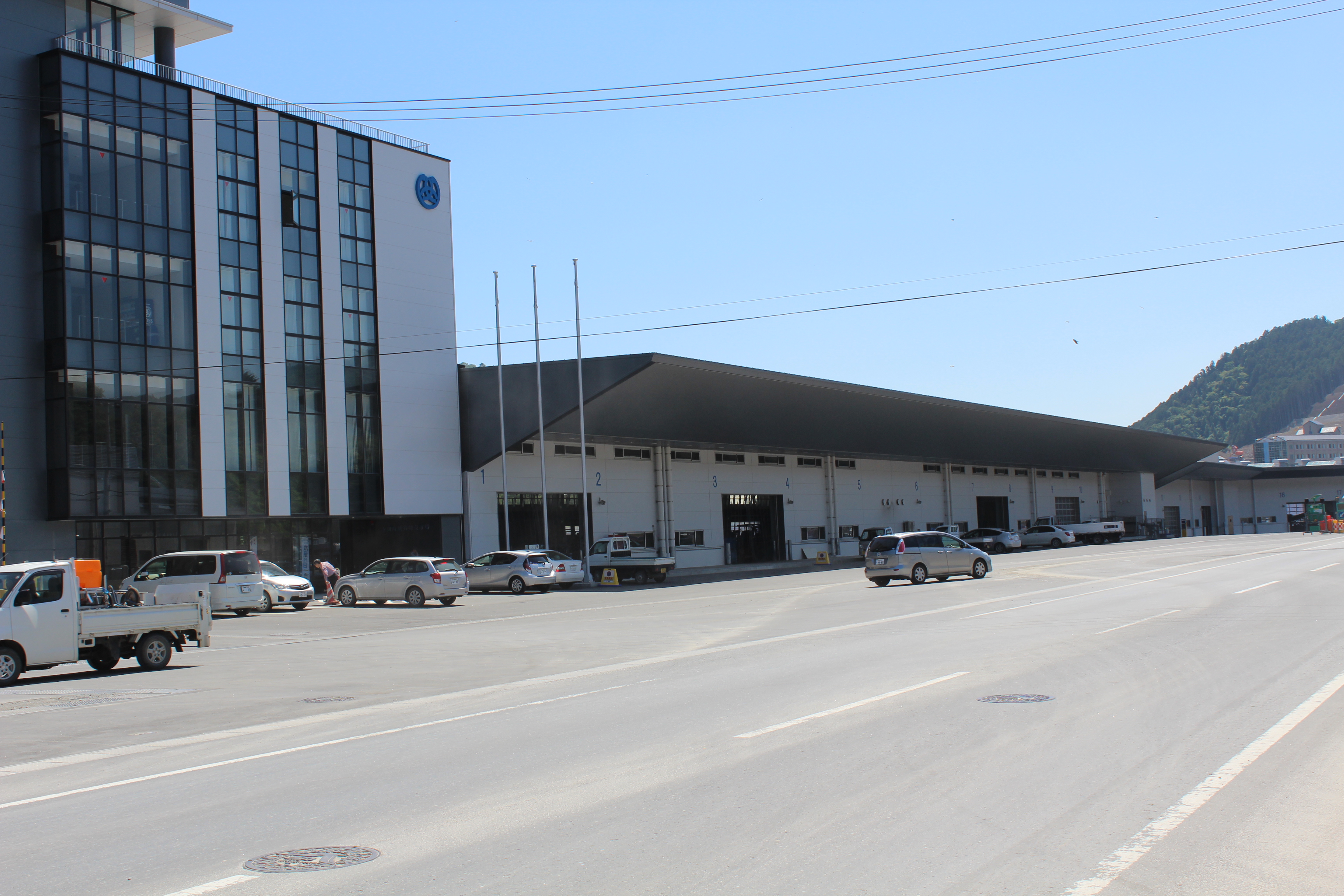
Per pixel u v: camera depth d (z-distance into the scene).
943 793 7.07
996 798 6.92
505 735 9.94
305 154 43.50
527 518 50.06
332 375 43.47
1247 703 10.23
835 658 15.23
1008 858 5.68
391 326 45.88
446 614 31.36
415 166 47.72
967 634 17.84
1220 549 56.88
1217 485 115.06
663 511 55.88
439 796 7.41
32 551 34.62
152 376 37.53
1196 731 8.95
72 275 35.50
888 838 6.07
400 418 45.72
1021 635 17.34
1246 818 6.36
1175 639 16.03
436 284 47.84
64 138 35.56
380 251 45.84
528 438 46.94
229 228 40.47
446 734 10.16
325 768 8.68
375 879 5.53
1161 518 101.31
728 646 17.98
